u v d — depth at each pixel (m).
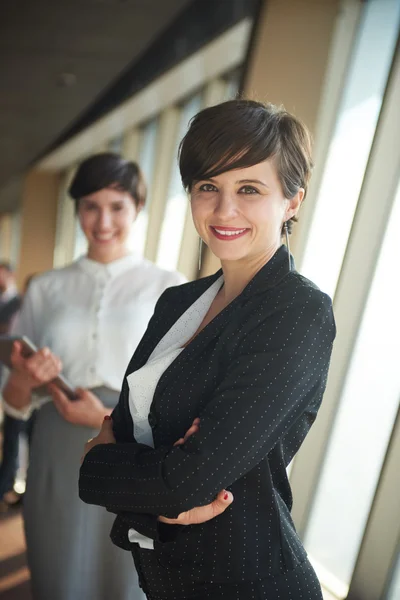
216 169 1.06
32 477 2.08
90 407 2.00
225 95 5.46
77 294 2.19
